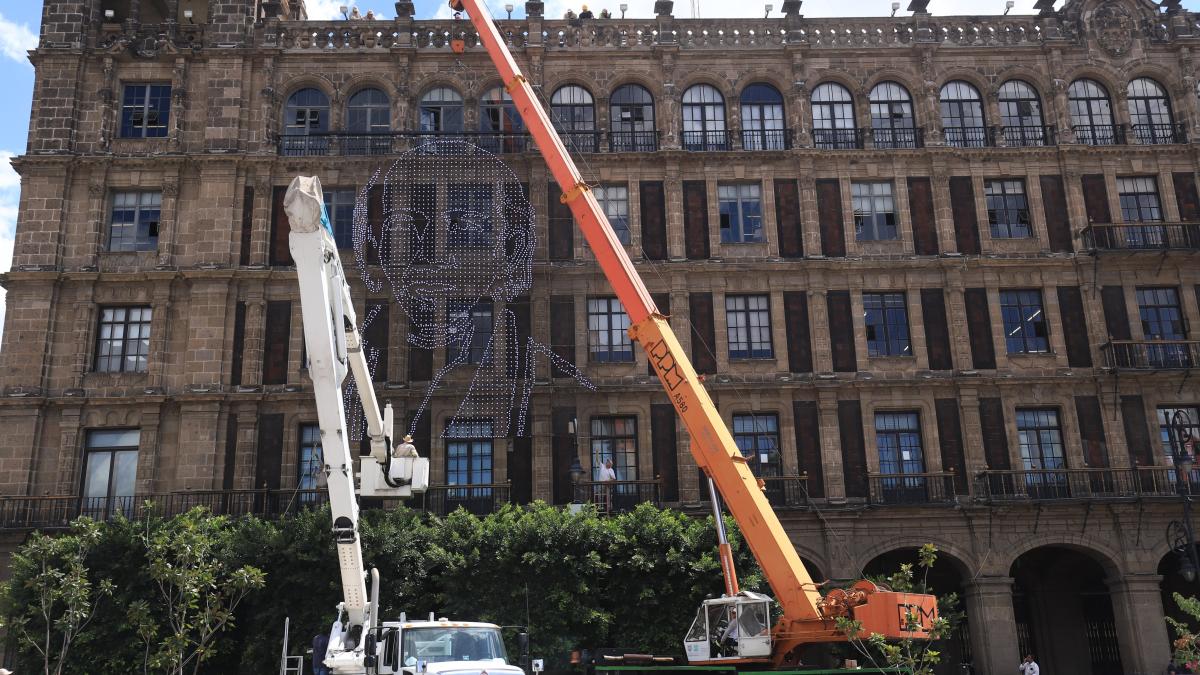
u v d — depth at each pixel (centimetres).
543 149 2566
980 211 3781
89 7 3853
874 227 3791
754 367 3619
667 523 2958
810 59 3947
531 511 3148
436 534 2977
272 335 3575
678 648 2858
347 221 3731
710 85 3950
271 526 2972
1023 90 3981
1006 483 3509
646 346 2241
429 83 3875
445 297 3625
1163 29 4031
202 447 3422
